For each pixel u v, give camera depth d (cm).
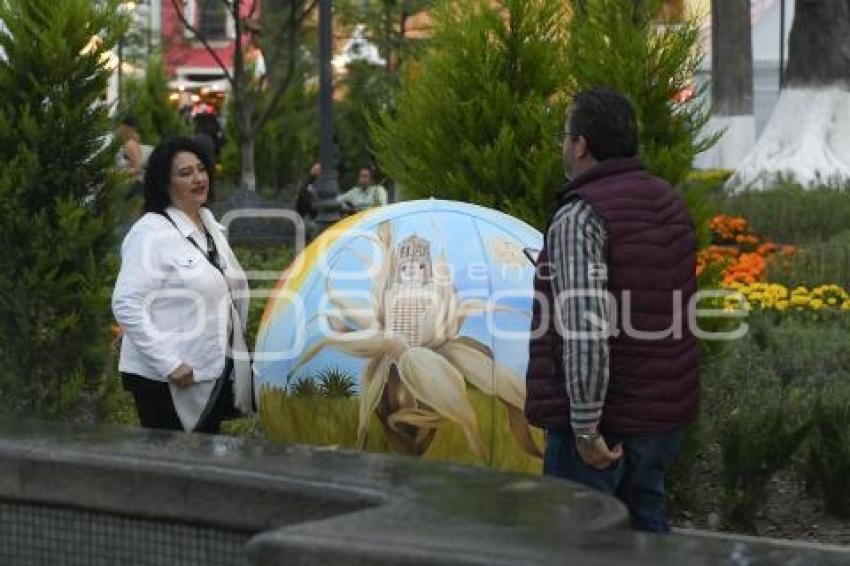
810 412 987
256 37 3241
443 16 948
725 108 3319
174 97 3556
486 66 922
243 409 781
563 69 929
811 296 1575
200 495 480
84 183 996
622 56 901
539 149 913
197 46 3869
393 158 973
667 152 891
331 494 454
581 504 426
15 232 977
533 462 699
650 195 619
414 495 438
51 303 985
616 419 612
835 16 2600
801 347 1259
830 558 390
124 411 1030
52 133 980
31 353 988
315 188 2484
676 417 622
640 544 386
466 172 925
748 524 901
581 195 612
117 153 1009
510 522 404
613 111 623
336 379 708
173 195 778
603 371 594
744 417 966
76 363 995
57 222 980
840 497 917
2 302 982
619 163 621
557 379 611
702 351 934
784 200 2178
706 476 969
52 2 983
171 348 762
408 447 701
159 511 488
